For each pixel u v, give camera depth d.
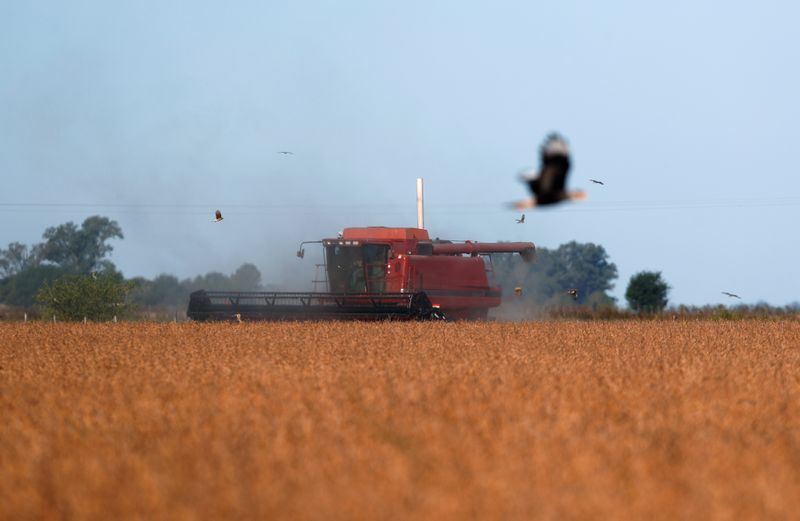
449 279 167.88
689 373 82.56
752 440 51.75
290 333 133.75
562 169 34.34
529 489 42.00
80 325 159.75
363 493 41.47
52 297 199.50
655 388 71.88
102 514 40.31
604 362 95.94
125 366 93.12
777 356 109.38
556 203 34.47
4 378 84.00
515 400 64.88
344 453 48.41
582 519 38.78
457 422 56.94
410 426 55.69
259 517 39.41
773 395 71.19
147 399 67.12
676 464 47.34
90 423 57.16
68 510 41.12
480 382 75.31
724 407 62.75
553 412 59.72
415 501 40.47
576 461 45.91
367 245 165.38
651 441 51.53
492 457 48.03
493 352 104.69
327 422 56.72
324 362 93.56
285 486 42.53
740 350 115.69
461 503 40.22
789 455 49.12
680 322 185.62
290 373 83.06
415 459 47.22
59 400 67.81
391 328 142.12
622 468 45.56
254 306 164.50
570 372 83.88
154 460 47.78
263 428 55.09
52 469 46.41
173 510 39.88
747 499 41.06
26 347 117.62
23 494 42.50
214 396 68.38
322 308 161.50
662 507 39.84
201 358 99.44
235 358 98.31
